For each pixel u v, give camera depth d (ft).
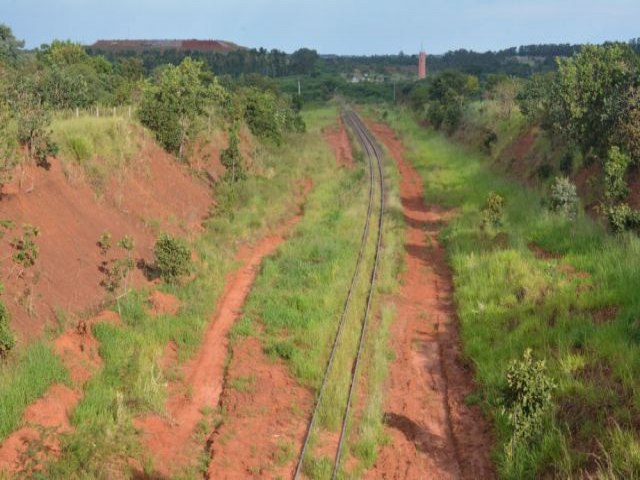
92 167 63.10
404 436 39.68
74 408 35.91
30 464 29.71
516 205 87.61
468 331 52.21
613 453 31.53
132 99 112.16
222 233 73.05
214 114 112.06
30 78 97.04
